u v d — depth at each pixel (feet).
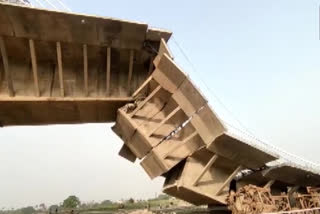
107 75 49.70
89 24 43.01
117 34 45.62
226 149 50.26
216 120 46.68
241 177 61.52
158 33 48.42
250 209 49.96
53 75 49.62
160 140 50.80
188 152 50.80
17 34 42.55
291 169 60.49
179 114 50.60
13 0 40.75
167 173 55.88
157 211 80.02
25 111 50.65
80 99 49.29
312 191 66.23
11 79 45.42
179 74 46.78
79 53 48.78
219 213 58.75
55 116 53.57
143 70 54.70
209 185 52.49
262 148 52.54
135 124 50.60
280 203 57.41
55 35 43.65
